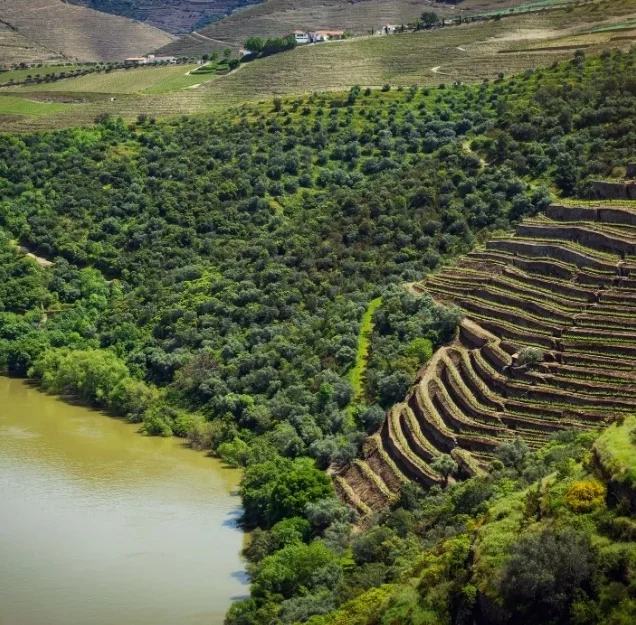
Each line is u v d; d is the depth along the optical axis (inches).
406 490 5182.1
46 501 5974.4
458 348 6294.3
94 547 5428.2
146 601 4913.9
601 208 6697.8
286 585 4859.7
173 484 6274.6
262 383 7229.3
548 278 6441.9
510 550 3806.6
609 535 3722.9
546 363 5698.8
